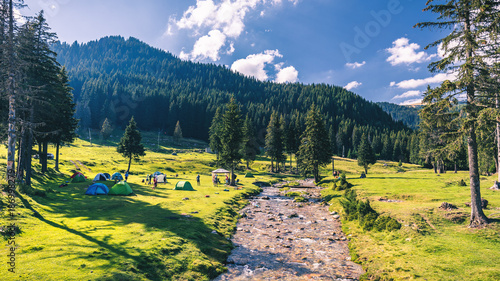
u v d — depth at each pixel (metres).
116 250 11.83
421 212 18.72
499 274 9.83
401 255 12.95
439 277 10.35
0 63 19.17
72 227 14.82
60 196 24.41
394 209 20.66
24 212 15.78
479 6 13.87
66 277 9.05
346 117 192.38
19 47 21.03
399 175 52.78
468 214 17.23
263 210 25.94
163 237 14.02
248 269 12.38
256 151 102.88
